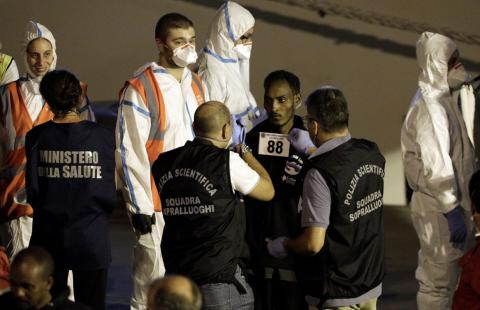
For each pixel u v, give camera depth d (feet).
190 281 31.27
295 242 42.06
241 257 42.42
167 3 92.22
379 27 90.17
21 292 34.78
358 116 91.35
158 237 51.96
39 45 53.52
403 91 90.68
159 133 51.39
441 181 52.90
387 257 73.77
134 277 52.54
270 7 90.68
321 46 90.79
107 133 46.03
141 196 50.88
